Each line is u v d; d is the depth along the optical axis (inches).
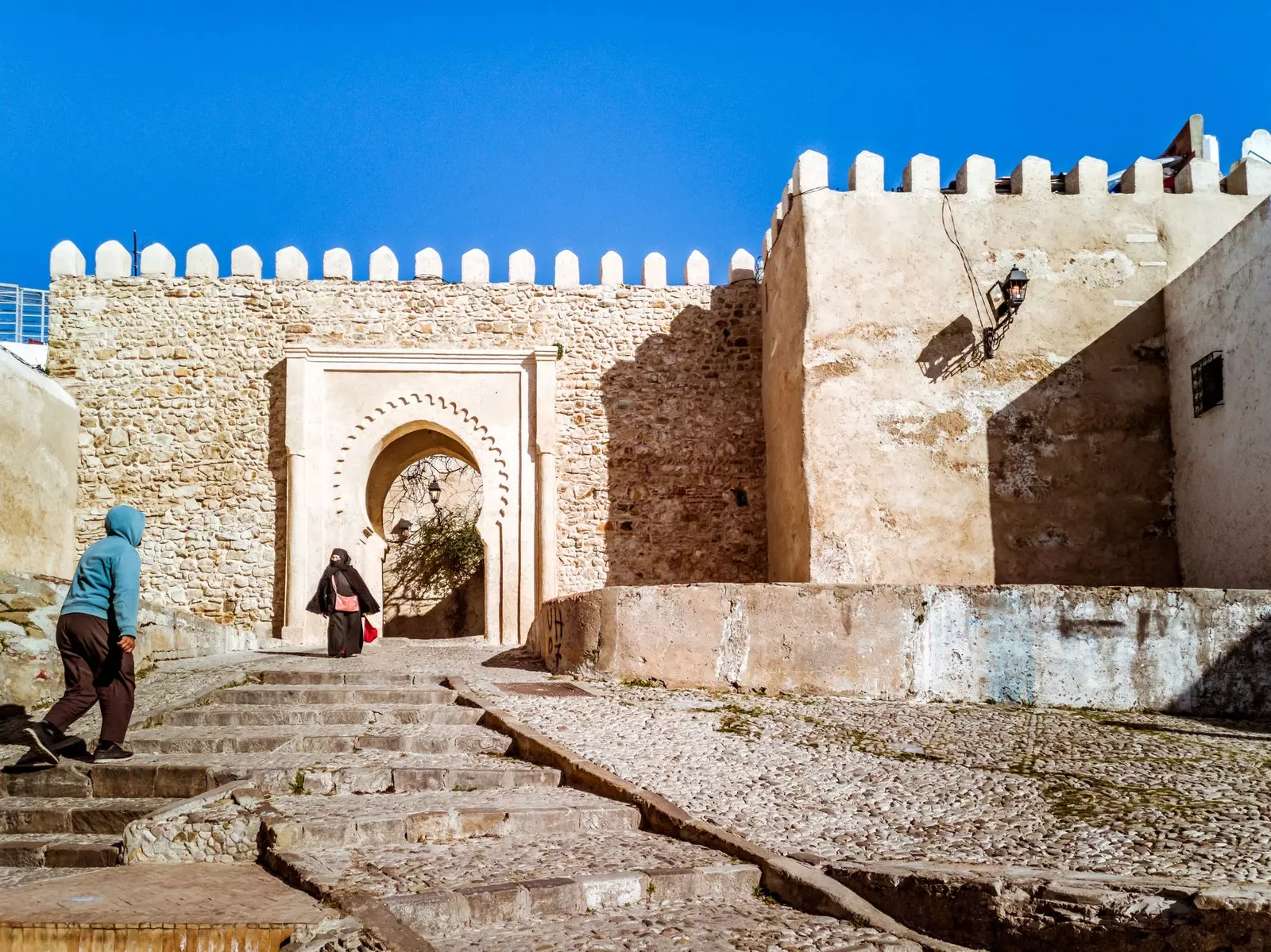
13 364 534.6
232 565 611.2
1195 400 451.2
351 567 488.1
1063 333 480.1
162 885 173.0
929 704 331.0
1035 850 179.3
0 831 221.3
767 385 617.3
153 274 632.4
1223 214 492.7
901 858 176.1
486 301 642.8
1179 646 331.3
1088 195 491.2
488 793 227.9
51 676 333.4
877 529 466.3
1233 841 181.5
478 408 631.8
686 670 350.3
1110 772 237.0
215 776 232.7
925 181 490.9
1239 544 418.0
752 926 158.9
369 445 624.4
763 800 213.0
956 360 477.4
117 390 621.9
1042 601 337.4
